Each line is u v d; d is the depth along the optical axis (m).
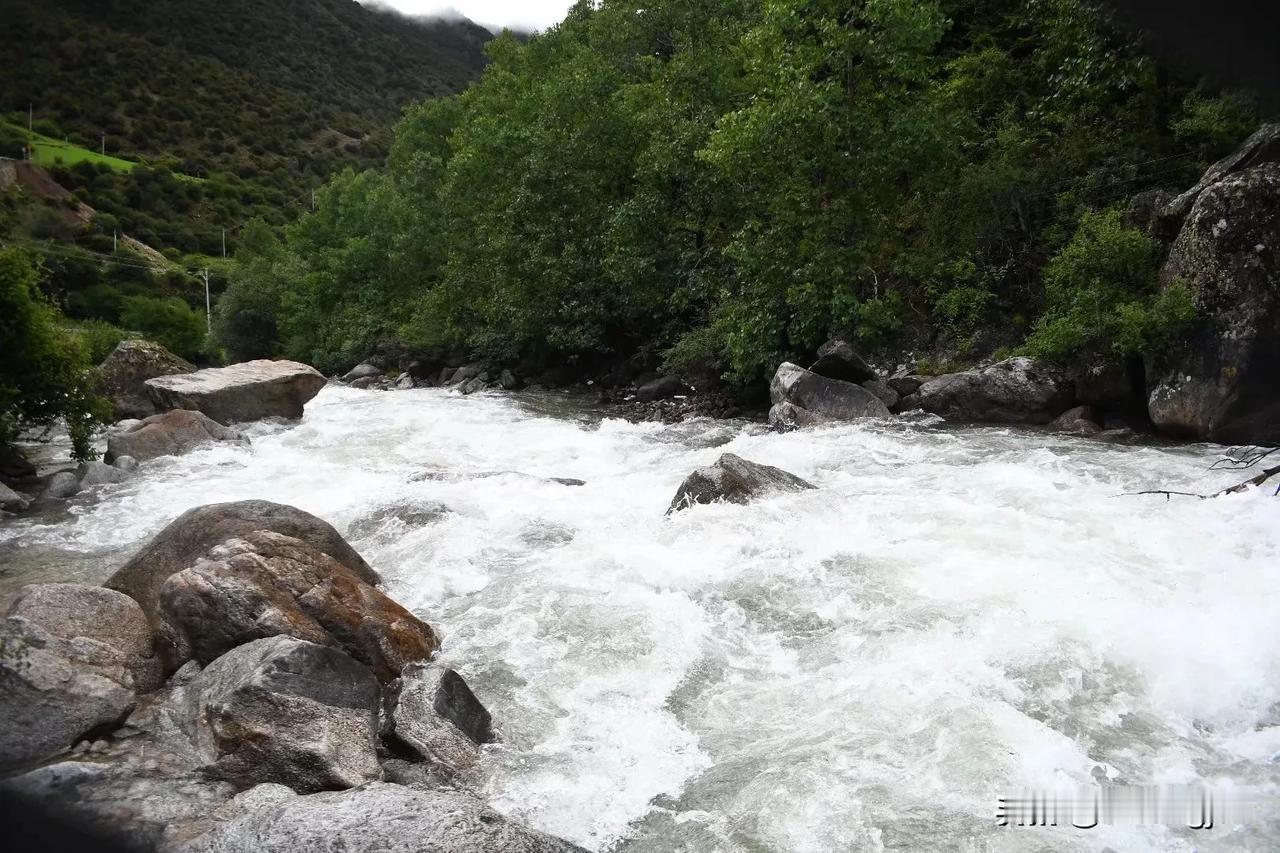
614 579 8.01
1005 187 18.31
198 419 15.77
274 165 80.81
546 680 6.32
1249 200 13.08
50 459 15.31
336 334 40.41
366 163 90.75
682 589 7.77
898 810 4.55
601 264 24.59
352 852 3.85
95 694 5.43
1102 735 5.24
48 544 10.10
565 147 25.77
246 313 49.97
